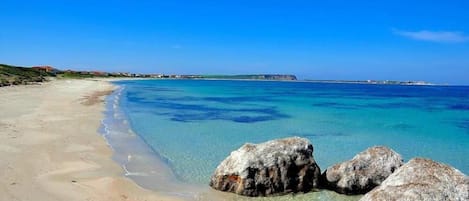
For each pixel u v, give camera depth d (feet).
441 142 83.30
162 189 45.06
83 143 66.23
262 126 101.35
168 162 57.88
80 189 42.42
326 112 144.05
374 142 80.89
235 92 303.07
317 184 45.37
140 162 56.75
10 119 86.28
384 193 32.96
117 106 138.72
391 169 44.73
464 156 69.46
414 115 138.92
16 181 42.98
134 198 41.27
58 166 50.62
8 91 171.32
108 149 63.41
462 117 134.72
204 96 234.99
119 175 49.14
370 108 166.71
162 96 220.02
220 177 45.03
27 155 54.60
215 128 95.71
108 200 39.83
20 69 331.77
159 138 77.71
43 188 41.65
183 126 97.55
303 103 190.80
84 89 231.71
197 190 45.01
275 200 42.19
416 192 32.04
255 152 44.60
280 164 43.98
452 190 32.50
